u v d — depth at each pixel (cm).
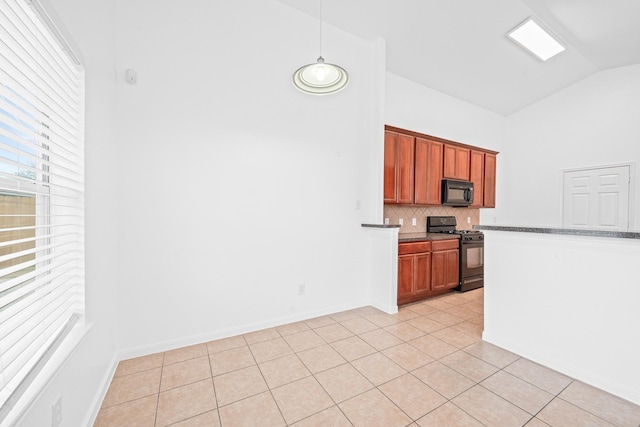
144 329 219
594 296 183
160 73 221
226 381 187
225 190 249
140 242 215
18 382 93
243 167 257
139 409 160
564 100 473
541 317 208
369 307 335
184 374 194
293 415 156
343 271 323
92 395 154
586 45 370
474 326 278
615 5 297
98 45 172
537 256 211
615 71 423
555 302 201
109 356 190
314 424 150
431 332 263
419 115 430
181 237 231
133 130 212
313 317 300
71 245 147
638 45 361
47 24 112
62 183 137
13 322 95
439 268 370
